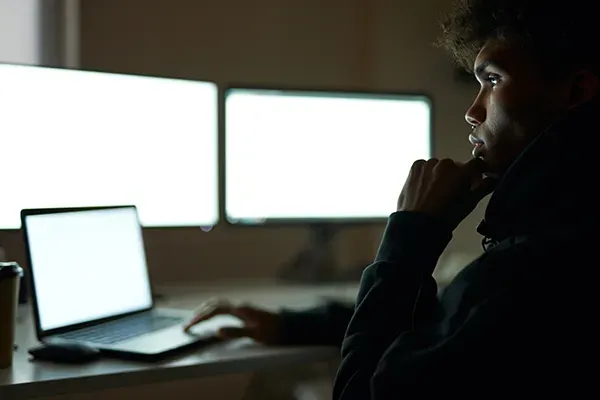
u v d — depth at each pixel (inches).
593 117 29.5
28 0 70.6
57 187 56.3
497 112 32.5
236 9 78.6
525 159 30.6
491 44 33.0
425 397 28.5
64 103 56.6
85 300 49.9
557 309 27.6
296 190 70.2
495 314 27.8
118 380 40.1
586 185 29.0
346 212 72.1
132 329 50.1
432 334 30.2
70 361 41.8
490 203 31.9
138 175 61.3
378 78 83.7
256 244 80.0
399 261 35.1
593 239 28.1
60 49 70.9
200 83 65.2
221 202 66.5
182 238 75.8
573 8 30.3
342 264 83.9
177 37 75.3
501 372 27.7
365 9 85.4
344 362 33.7
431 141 74.2
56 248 47.9
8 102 53.8
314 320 49.4
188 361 43.4
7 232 55.9
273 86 68.7
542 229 29.7
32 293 44.8
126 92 60.3
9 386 36.9
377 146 72.8
